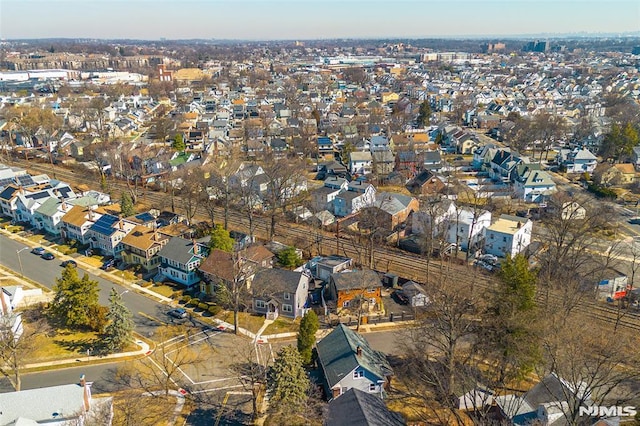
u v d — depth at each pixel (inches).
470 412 1846.7
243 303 2527.1
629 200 4215.1
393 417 1633.9
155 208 3966.5
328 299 2664.9
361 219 3469.5
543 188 4178.2
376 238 3420.3
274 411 1759.4
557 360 1736.0
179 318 2496.3
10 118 6402.6
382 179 4709.6
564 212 3334.2
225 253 2753.4
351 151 5260.8
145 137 6574.8
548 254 2731.3
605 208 3609.7
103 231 3216.0
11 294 2603.3
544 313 1974.7
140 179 4731.8
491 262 3095.5
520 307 1887.3
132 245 3046.3
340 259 2962.6
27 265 3100.4
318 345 2094.0
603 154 5403.5
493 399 1792.6
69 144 5595.5
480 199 3919.8
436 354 2167.8
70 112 7066.9
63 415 1653.5
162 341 2314.2
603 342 2111.2
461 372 1915.6
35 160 5447.8
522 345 1790.1
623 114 6678.2
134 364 2149.4
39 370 2102.6
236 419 1823.3
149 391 1966.0
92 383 1978.3
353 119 7204.7
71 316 2363.4
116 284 2859.3
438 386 1871.3
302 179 4261.8
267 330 2406.5
